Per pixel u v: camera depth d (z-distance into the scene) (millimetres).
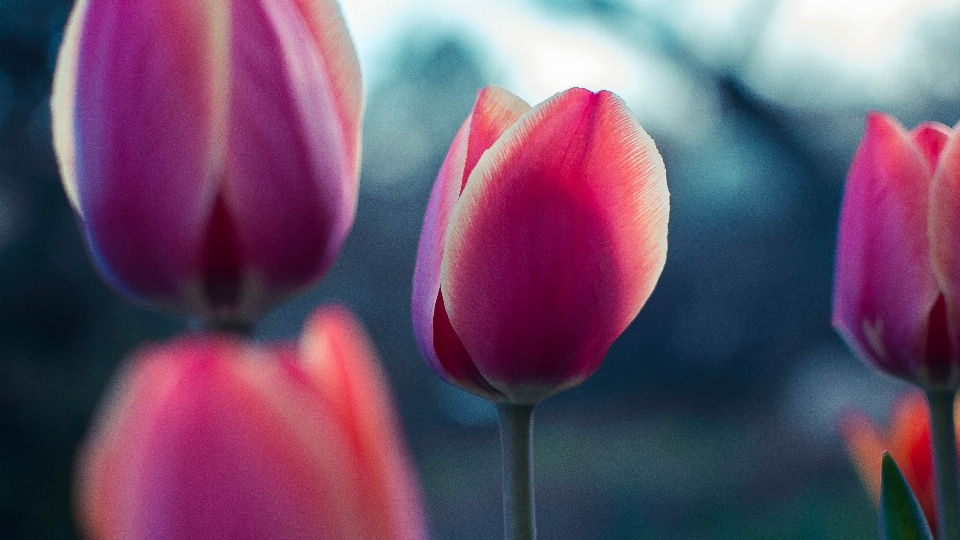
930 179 398
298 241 354
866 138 409
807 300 3238
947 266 391
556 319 351
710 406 4156
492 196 345
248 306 357
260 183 348
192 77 343
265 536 292
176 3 342
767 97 2336
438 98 5195
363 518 302
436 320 357
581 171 347
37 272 2322
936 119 2311
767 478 3354
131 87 343
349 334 312
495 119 364
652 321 4297
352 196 365
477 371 354
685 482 3545
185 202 345
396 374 5656
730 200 3307
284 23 350
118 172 346
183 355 294
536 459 4461
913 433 439
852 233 412
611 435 4555
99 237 351
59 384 2270
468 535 3736
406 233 5594
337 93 361
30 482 2205
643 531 3162
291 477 294
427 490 4465
